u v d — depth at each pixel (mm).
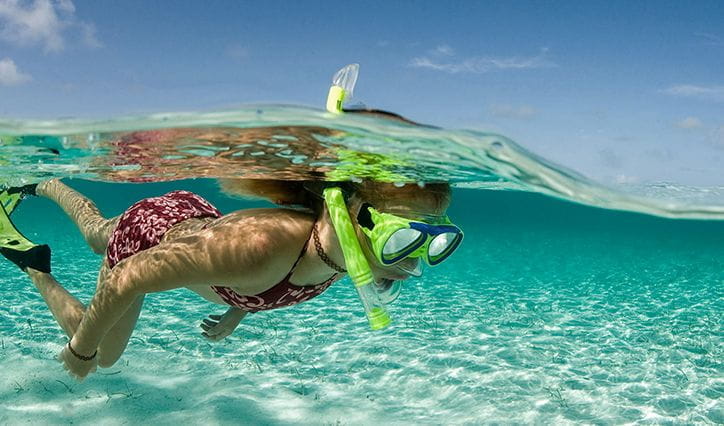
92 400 1645
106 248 1216
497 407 1698
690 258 7828
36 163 1811
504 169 1386
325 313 2961
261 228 792
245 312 1253
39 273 1280
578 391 1843
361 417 1606
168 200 1128
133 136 1314
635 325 2900
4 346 2090
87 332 994
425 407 1695
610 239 15133
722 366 2145
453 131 1135
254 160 1399
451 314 3070
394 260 738
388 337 2475
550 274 5367
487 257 7293
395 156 1261
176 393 1734
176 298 3197
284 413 1615
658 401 1762
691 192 2115
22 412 1539
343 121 1067
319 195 804
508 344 2414
